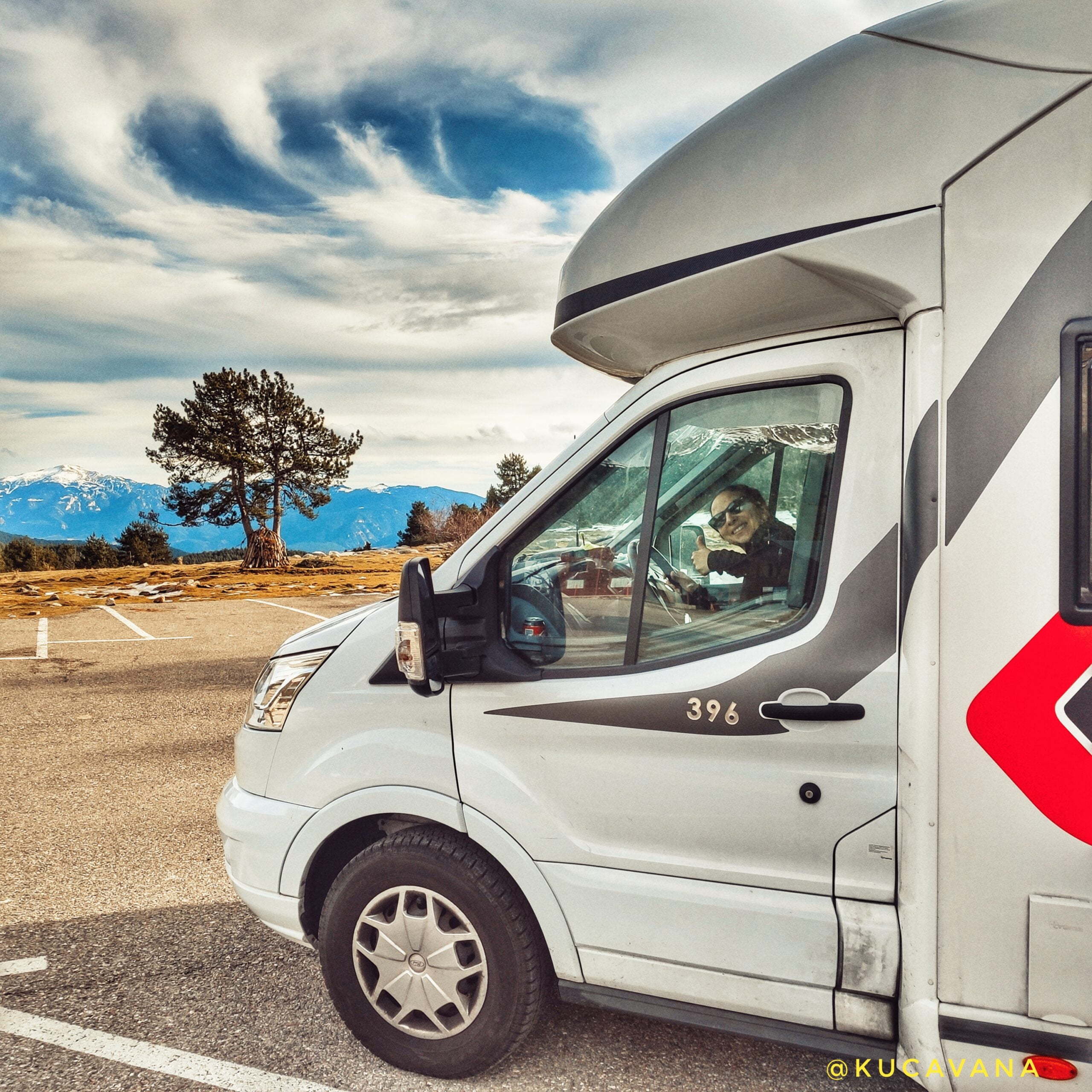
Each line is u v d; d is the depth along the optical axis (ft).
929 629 6.40
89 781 19.25
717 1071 8.78
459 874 8.10
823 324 7.12
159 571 106.01
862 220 6.48
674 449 7.77
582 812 7.73
